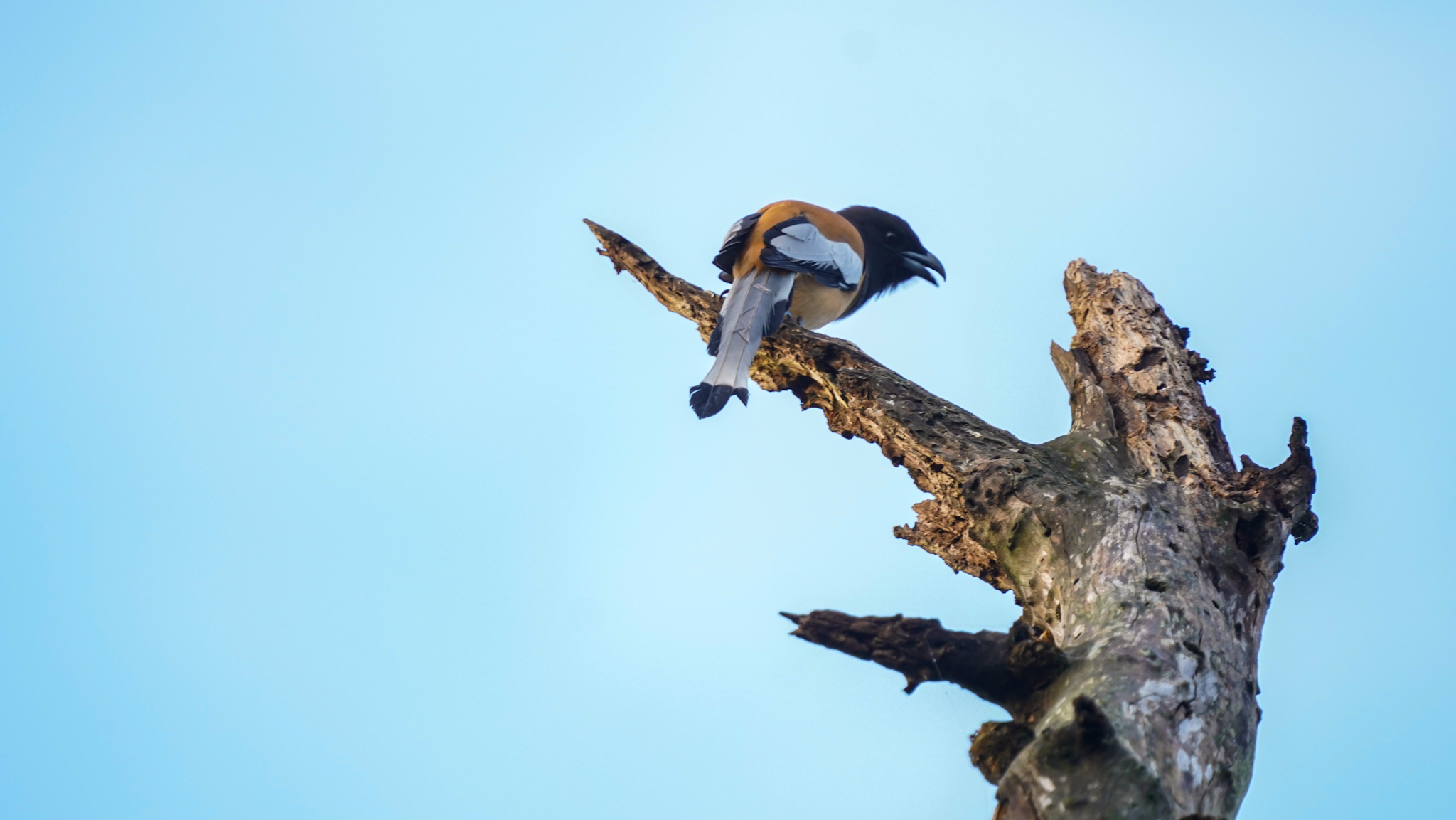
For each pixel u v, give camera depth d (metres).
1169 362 12.17
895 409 11.92
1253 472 10.46
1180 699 7.11
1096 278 13.95
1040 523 9.85
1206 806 6.69
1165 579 8.50
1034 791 6.40
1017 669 7.29
